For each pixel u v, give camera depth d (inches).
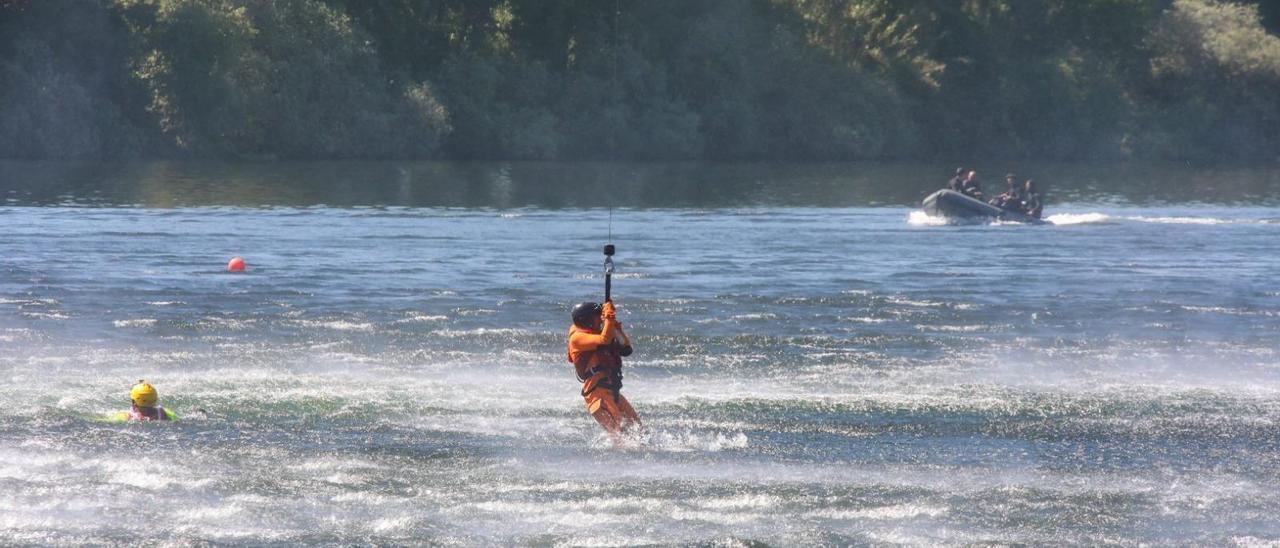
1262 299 2815.0
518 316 2481.5
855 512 1214.3
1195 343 2234.3
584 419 1588.3
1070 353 2123.5
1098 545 1127.6
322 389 1756.9
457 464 1364.4
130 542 1114.1
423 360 2011.6
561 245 3959.2
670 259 3563.0
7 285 2839.6
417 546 1115.3
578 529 1160.8
